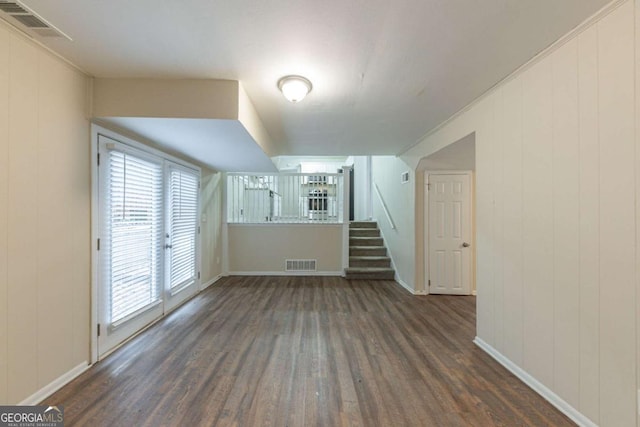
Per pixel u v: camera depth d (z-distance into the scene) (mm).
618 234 1432
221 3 1421
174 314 3459
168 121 2336
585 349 1602
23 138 1710
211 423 1636
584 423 1604
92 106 2229
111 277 2494
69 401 1815
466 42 1760
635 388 1366
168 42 1764
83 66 2059
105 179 2426
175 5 1434
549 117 1834
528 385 2014
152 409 1746
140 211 2928
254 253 5785
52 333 1912
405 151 4664
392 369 2229
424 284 4402
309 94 2502
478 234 2633
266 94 2525
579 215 1635
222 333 2900
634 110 1361
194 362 2312
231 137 2795
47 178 1875
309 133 3676
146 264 3045
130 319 2754
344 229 5723
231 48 1830
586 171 1593
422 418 1694
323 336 2840
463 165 4168
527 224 2027
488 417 1703
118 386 1978
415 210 4398
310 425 1630
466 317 3400
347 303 3936
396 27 1618
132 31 1649
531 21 1558
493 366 2279
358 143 4195
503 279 2295
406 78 2211
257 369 2211
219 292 4477
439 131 3396
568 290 1707
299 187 5973
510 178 2199
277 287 4809
